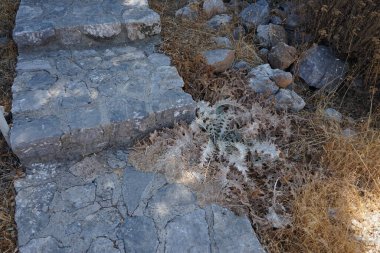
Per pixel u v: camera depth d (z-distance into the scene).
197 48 3.31
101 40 3.23
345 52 3.43
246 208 2.39
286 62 3.38
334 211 2.42
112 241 2.14
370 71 3.29
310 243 2.24
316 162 2.78
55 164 2.53
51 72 2.89
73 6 3.38
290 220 2.35
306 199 2.43
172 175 2.49
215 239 2.20
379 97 3.38
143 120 2.60
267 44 3.63
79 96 2.69
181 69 3.15
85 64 3.01
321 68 3.38
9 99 2.80
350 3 3.25
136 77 2.90
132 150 2.66
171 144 2.65
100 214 2.27
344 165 2.66
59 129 2.44
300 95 3.37
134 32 3.27
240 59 3.41
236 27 3.74
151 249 2.12
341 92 3.46
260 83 3.14
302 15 3.62
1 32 3.32
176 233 2.20
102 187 2.41
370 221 2.38
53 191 2.37
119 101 2.68
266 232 2.32
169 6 3.90
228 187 2.43
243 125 2.87
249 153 2.70
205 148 2.57
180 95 2.76
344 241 2.19
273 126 2.88
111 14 3.28
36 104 2.60
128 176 2.48
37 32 3.00
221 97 3.04
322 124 3.01
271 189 2.50
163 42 3.32
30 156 2.44
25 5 3.35
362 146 2.75
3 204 2.30
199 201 2.37
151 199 2.36
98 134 2.54
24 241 2.12
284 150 2.80
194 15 3.68
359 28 3.19
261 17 3.76
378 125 3.14
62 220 2.22
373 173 2.64
